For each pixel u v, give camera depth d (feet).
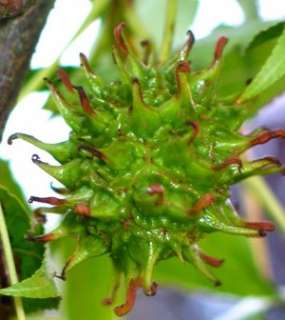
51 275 0.54
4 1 0.56
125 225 0.56
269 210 0.77
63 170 0.57
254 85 0.58
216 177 0.56
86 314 0.76
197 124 0.55
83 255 0.57
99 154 0.56
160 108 0.56
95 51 0.76
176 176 0.56
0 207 0.59
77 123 0.57
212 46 0.73
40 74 0.65
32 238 0.56
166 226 0.56
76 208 0.55
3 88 0.57
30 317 0.70
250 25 0.73
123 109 0.57
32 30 0.57
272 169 0.57
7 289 0.53
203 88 0.58
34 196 0.56
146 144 0.56
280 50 0.58
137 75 0.58
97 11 0.67
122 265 0.57
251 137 0.57
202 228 0.56
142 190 0.56
